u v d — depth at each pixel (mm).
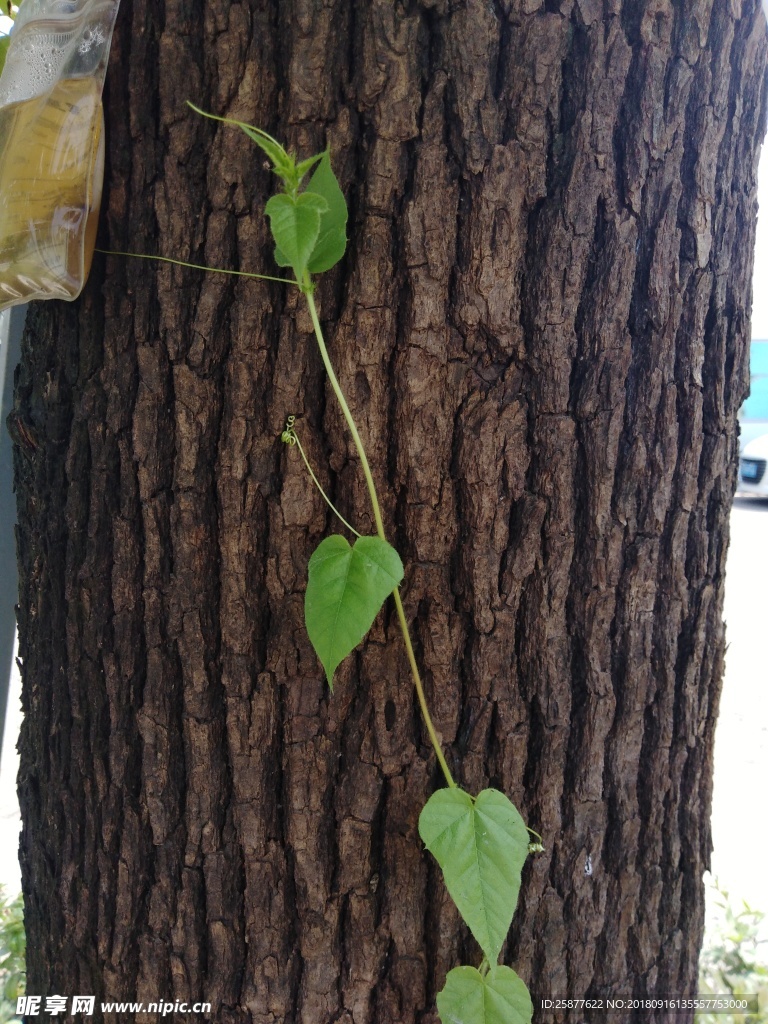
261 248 482
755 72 516
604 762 537
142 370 498
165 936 542
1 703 677
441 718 513
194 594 508
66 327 514
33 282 473
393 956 530
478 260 478
